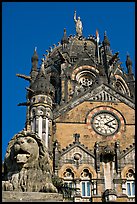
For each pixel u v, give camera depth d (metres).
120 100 44.44
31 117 40.91
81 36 75.06
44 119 40.38
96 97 44.50
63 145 40.38
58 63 64.75
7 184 10.73
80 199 34.81
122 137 41.81
